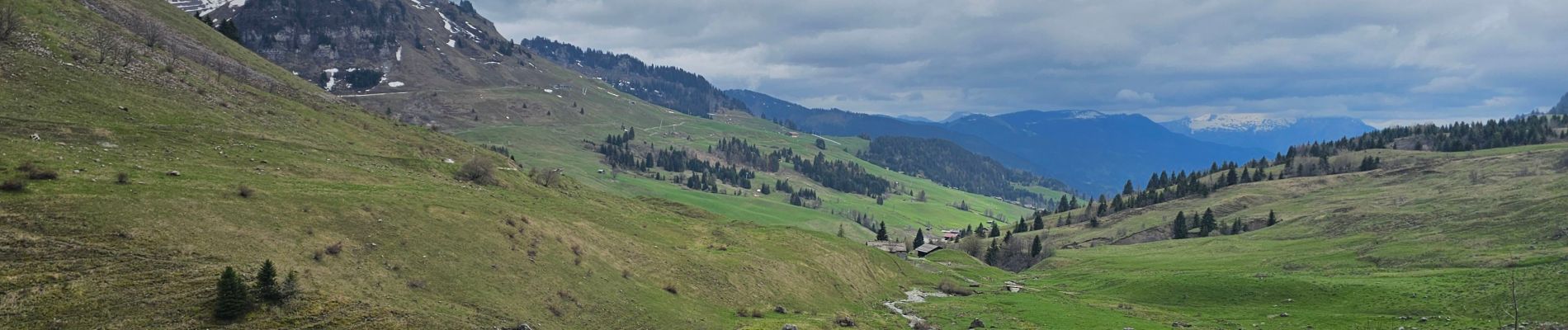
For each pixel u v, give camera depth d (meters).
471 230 69.75
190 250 49.31
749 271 94.31
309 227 58.25
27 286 41.69
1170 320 91.88
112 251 46.69
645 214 120.56
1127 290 118.56
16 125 65.56
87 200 50.78
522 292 62.03
